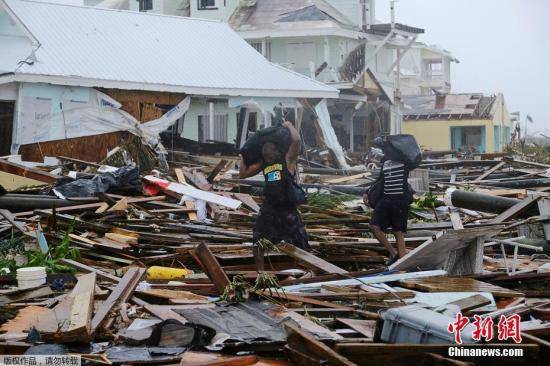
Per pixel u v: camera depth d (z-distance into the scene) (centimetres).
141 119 2705
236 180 1972
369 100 4191
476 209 1516
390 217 1131
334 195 1888
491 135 5378
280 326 736
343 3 4316
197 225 1380
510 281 1044
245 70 3108
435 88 6681
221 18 4197
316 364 610
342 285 954
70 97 2538
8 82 2408
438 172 2728
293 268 1105
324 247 1185
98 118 2583
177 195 1622
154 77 2753
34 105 2464
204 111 3145
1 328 742
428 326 659
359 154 3753
